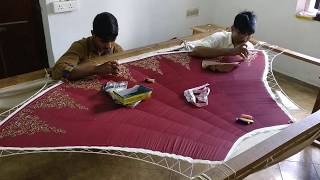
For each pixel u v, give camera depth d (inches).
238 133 56.1
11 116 57.3
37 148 50.4
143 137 53.5
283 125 59.1
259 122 59.6
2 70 120.0
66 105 60.4
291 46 130.7
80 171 58.7
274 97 68.2
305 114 67.2
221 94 67.6
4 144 51.1
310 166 85.6
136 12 130.9
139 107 61.2
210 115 60.5
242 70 77.4
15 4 111.6
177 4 141.5
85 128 54.7
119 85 66.1
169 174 60.7
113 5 123.3
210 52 80.5
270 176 81.7
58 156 61.2
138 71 74.0
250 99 66.6
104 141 52.2
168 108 61.6
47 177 56.4
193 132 55.6
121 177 58.9
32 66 125.2
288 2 125.6
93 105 60.8
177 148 51.9
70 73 68.6
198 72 75.4
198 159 50.1
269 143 49.1
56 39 116.0
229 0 146.7
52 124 55.4
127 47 135.9
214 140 53.9
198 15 151.5
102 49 79.3
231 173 42.4
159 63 78.1
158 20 139.3
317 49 122.6
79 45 78.4
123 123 56.4
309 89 117.6
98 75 70.9
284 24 130.0
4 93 65.6
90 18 120.1
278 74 128.7
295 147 53.1
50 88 65.6
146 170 61.0
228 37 85.7
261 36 140.3
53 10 110.3
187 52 84.6
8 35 115.1
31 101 61.4
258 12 137.4
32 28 118.0
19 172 56.4
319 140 91.0
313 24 120.9
